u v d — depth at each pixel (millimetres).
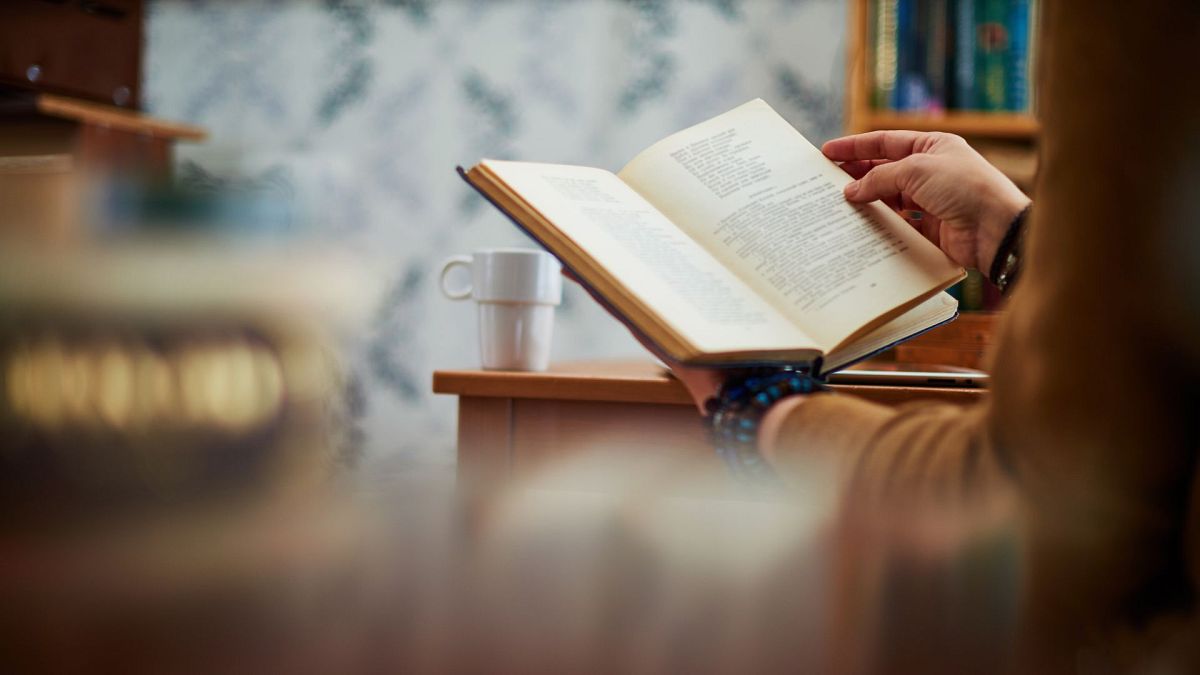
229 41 3242
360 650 314
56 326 1893
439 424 3080
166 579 356
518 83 3082
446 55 3123
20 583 343
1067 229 513
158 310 2143
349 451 2564
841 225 920
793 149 1006
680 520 490
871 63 2371
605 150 3047
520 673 294
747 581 398
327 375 2586
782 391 782
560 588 382
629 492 997
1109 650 464
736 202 941
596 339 2988
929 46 2342
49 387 1713
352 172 3176
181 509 439
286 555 394
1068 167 516
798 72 2910
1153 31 496
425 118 3143
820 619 360
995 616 409
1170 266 487
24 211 2326
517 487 541
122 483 467
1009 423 538
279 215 2783
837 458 664
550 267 1093
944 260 894
